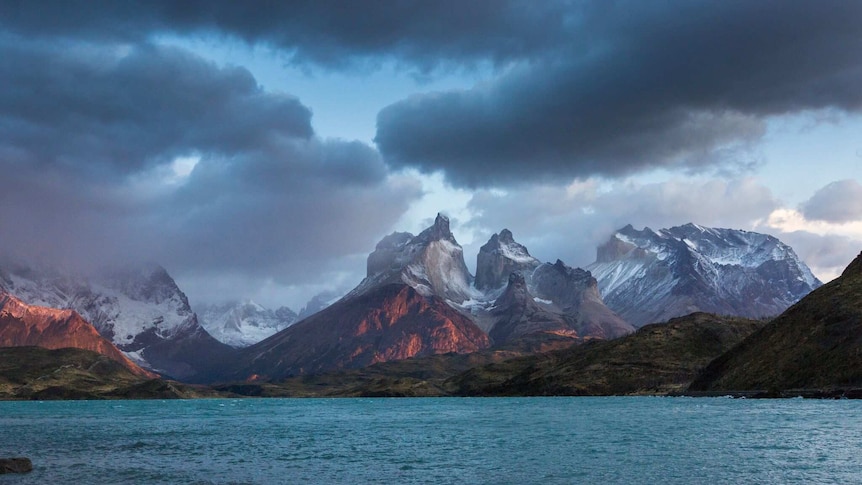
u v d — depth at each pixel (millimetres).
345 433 169500
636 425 164250
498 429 167000
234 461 112938
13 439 161875
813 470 90250
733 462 98000
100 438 163875
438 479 90250
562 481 86312
